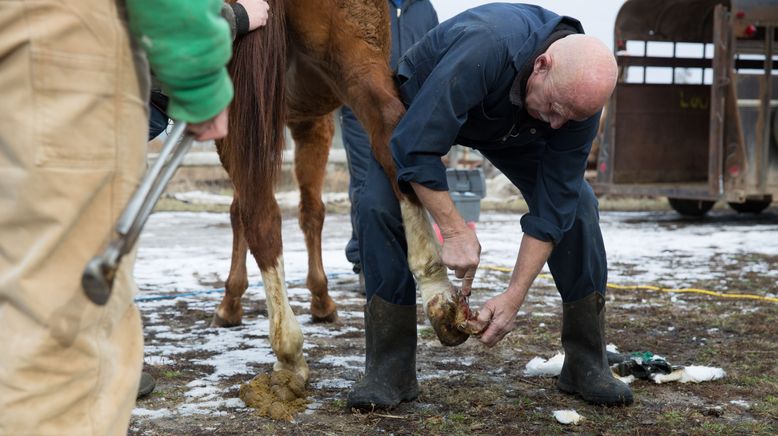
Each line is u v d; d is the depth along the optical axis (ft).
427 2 16.87
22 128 4.78
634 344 14.02
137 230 4.78
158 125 12.31
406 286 10.51
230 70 10.16
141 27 5.08
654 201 49.39
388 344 10.57
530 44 9.10
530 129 9.70
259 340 14.42
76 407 5.07
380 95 10.26
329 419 10.04
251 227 10.99
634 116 39.27
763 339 14.43
